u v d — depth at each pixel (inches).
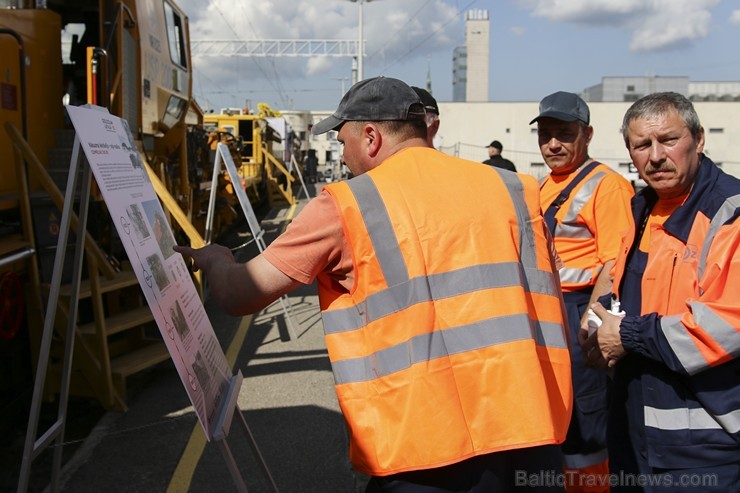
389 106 73.7
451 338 64.2
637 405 84.0
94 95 184.9
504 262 66.9
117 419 169.0
